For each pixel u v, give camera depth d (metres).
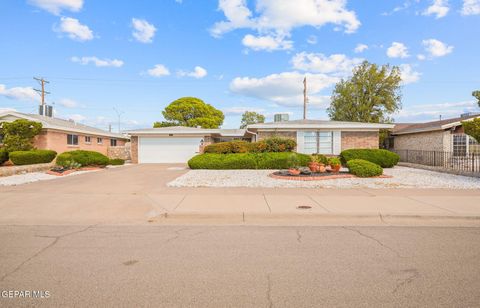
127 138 32.03
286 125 18.42
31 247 4.54
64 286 3.27
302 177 11.63
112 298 3.01
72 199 8.08
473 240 4.86
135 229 5.55
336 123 18.80
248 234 5.21
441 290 3.16
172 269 3.72
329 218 6.37
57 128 20.61
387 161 16.12
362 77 27.03
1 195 8.66
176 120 40.22
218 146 17.47
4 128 17.83
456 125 17.12
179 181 11.27
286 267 3.78
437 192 8.97
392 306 2.85
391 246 4.56
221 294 3.09
